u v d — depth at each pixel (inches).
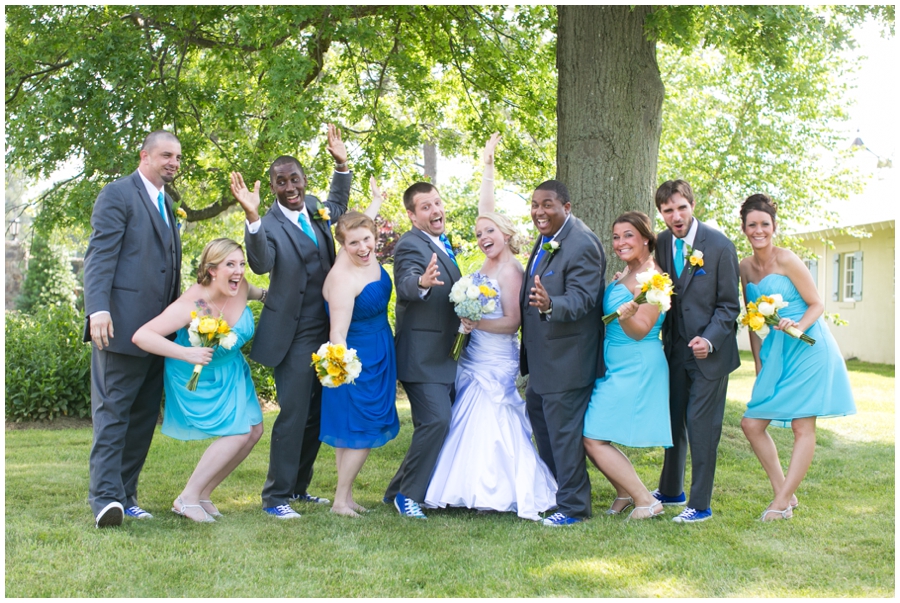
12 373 309.6
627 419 166.1
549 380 168.7
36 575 129.3
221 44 323.6
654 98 255.4
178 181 356.2
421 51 367.9
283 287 172.7
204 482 166.1
